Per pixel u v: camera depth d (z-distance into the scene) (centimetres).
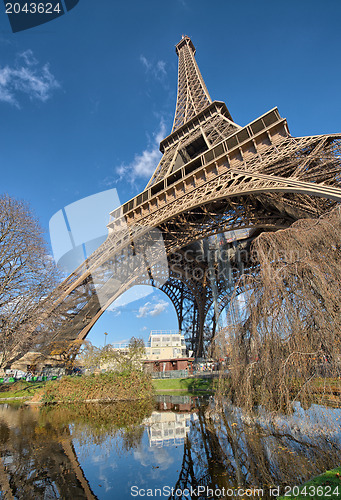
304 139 2505
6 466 975
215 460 975
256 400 1140
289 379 970
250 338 1102
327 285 948
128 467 954
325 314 908
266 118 3042
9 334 2783
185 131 5878
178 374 4338
